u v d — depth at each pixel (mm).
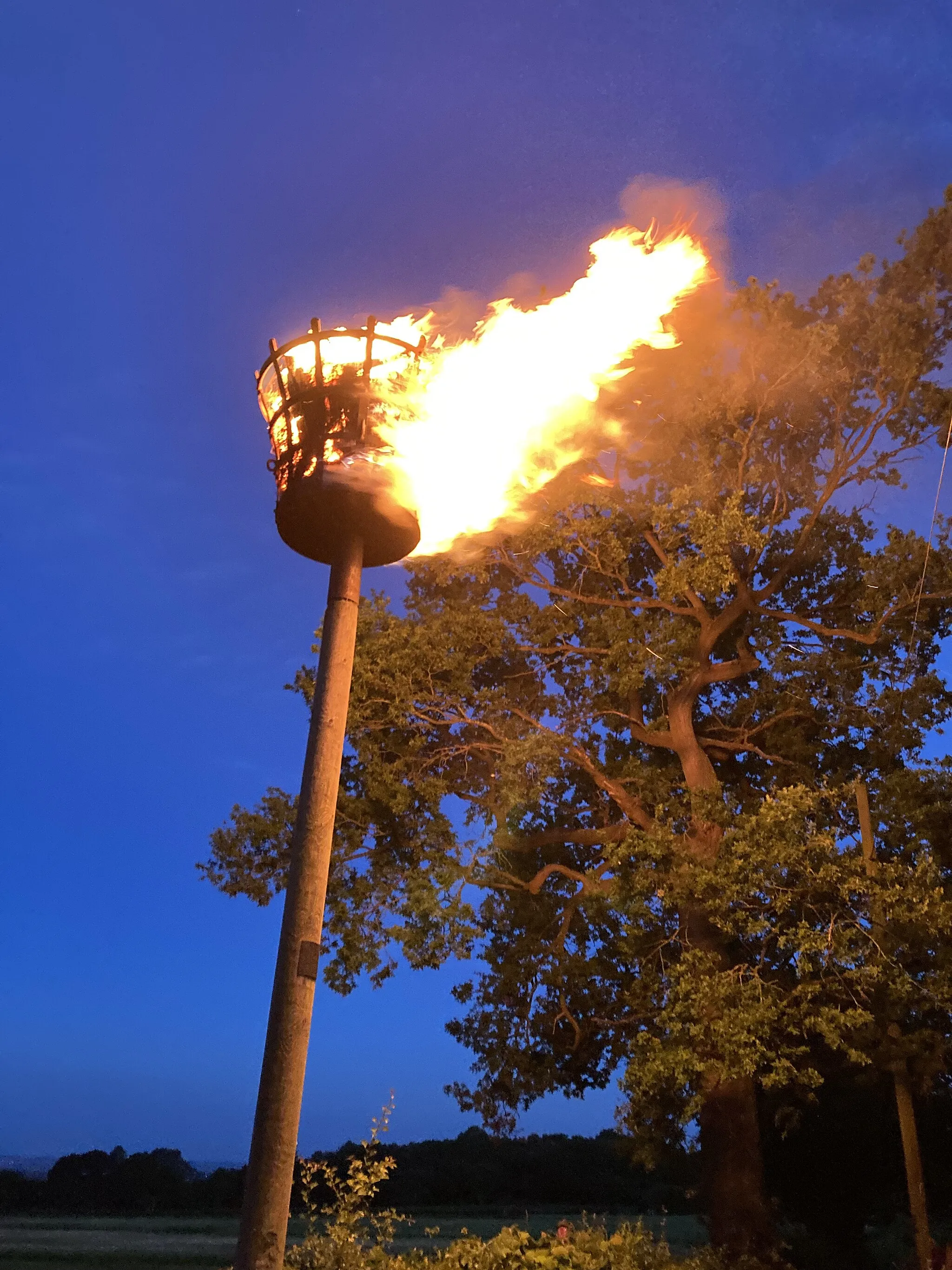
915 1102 21406
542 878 22625
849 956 15633
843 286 20125
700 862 16766
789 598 23328
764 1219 17875
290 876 5246
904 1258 24641
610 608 21500
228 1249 38031
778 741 22547
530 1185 67625
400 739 21609
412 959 19438
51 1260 32219
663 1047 16438
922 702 20344
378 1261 11055
